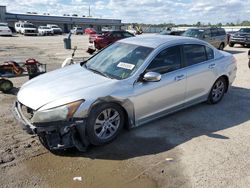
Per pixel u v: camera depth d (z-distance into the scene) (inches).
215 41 746.8
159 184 136.8
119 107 174.4
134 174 144.4
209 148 172.2
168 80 196.9
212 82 239.5
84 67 205.8
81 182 137.1
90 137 163.3
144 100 184.4
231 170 149.3
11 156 157.4
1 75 284.5
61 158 157.3
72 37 1663.4
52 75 193.0
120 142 177.0
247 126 207.8
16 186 133.0
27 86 180.2
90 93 161.0
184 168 150.1
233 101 265.7
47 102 154.8
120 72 186.4
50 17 3029.0
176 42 210.5
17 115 164.7
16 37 1465.3
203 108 243.0
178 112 231.0
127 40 221.5
